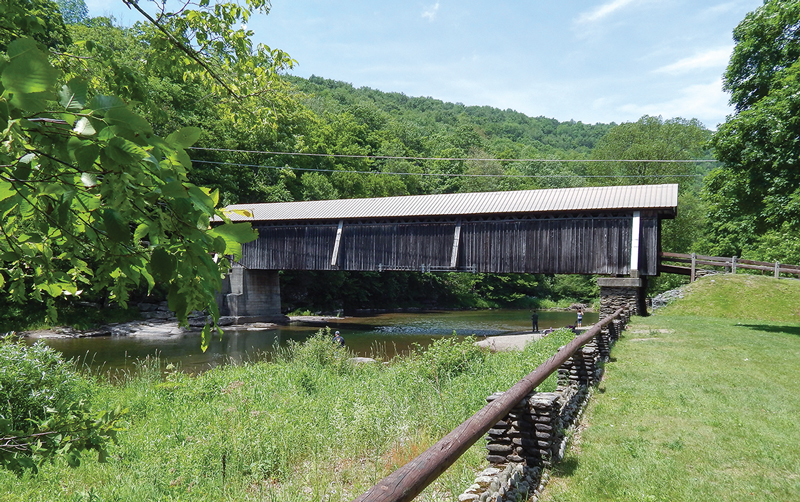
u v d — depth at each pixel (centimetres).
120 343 2228
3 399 586
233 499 482
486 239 2369
